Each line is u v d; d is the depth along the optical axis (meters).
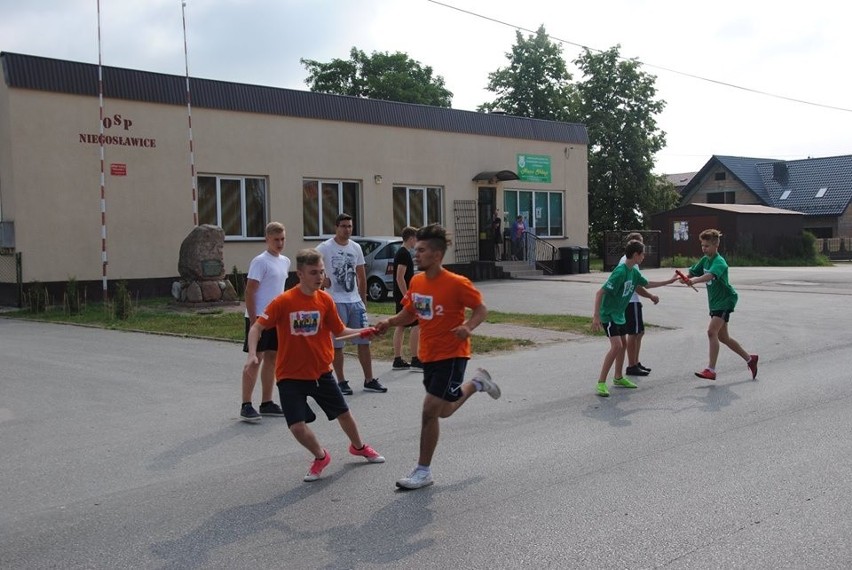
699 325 14.55
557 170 30.02
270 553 4.43
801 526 4.68
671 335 13.34
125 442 6.84
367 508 5.14
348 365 10.67
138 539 4.67
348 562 4.29
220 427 7.36
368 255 19.66
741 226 39.16
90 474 5.95
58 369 10.29
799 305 17.72
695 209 40.31
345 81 47.38
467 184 27.03
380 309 16.88
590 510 5.00
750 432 6.89
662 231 41.53
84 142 18.59
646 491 5.36
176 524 4.90
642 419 7.47
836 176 55.75
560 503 5.14
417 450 6.53
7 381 9.51
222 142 20.95
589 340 12.73
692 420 7.39
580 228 30.92
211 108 20.70
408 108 25.23
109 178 19.06
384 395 8.74
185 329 13.96
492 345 12.08
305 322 5.79
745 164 60.06
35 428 7.32
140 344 12.49
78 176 18.53
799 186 57.00
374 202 24.39
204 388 9.12
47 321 15.62
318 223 23.16
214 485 5.68
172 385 9.28
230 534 4.73
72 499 5.40
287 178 22.28
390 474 5.88
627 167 44.16
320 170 23.02
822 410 7.71
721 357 11.04
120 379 9.63
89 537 4.71
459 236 26.80
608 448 6.46
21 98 17.70
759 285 23.80
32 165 17.89
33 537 4.72
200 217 20.78
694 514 4.90
